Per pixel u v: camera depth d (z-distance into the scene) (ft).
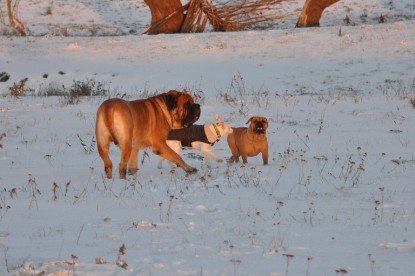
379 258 26.11
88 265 24.76
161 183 42.50
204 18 146.10
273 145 59.26
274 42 126.72
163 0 144.97
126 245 27.78
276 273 24.09
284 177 44.24
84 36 149.79
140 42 132.05
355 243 28.40
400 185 41.32
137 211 34.32
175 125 45.88
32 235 29.32
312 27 140.05
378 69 107.86
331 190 39.83
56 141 61.52
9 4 147.33
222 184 42.04
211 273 24.08
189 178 44.21
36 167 49.32
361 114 75.25
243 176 44.50
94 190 40.06
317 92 96.78
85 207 35.17
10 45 131.95
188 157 54.39
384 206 35.42
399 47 118.83
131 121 43.39
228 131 49.75
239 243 28.30
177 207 35.24
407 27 131.54
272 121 71.77
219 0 168.35
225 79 105.70
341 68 109.40
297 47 122.52
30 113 76.43
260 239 28.94
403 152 54.85
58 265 24.66
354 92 94.58
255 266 24.97
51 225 31.17
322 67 110.42
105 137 43.62
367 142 60.08
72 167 49.34
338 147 57.77
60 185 41.63
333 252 26.99
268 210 34.55
